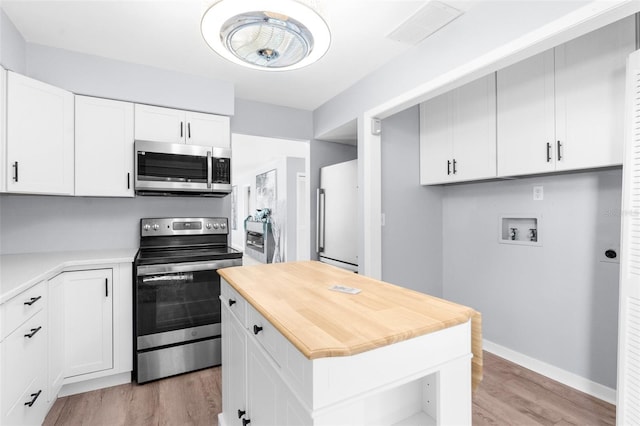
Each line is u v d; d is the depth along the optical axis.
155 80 2.68
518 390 2.24
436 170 3.00
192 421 1.90
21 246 2.47
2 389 1.37
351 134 3.60
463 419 1.04
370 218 2.75
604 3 1.32
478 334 1.10
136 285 2.29
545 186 2.45
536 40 1.55
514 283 2.66
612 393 2.07
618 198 2.06
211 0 1.00
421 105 3.16
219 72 2.79
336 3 1.86
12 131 1.96
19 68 2.17
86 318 2.18
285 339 0.96
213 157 2.81
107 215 2.77
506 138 2.44
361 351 0.81
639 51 1.45
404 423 1.05
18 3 1.86
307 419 0.82
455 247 3.18
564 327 2.34
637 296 1.47
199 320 2.49
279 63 1.39
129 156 2.60
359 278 1.58
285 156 6.05
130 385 2.30
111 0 1.84
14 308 1.47
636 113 1.47
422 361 0.95
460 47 1.95
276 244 6.46
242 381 1.40
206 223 3.04
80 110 2.42
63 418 1.91
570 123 2.07
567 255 2.32
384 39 2.23
